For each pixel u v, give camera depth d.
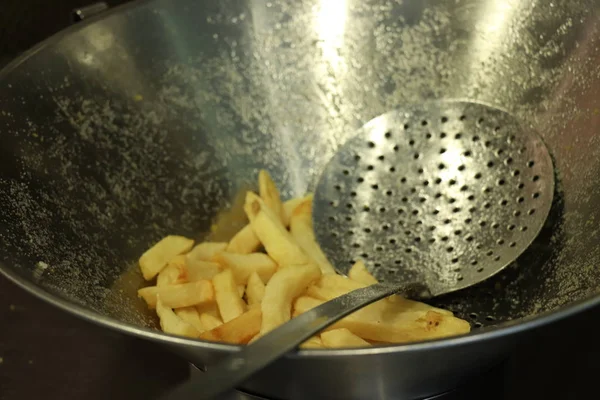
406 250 0.58
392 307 0.53
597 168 0.55
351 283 0.55
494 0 0.59
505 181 0.58
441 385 0.50
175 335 0.42
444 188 0.60
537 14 0.57
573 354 0.54
